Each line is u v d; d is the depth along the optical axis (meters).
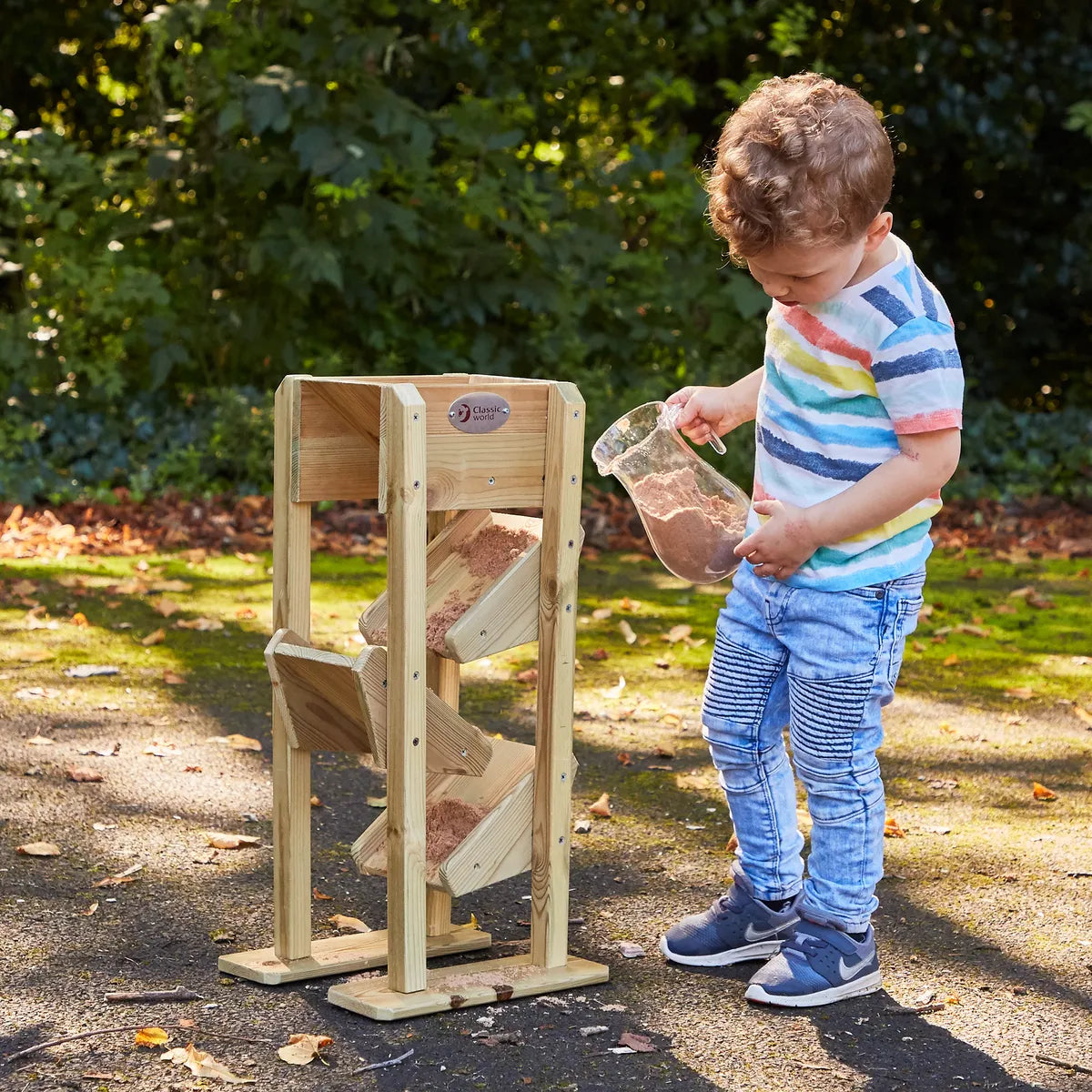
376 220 7.46
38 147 7.60
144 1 8.61
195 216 7.89
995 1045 2.19
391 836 2.24
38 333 7.51
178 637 4.74
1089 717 4.06
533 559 2.35
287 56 7.77
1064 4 9.24
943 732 3.93
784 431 2.34
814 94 2.15
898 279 2.22
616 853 3.01
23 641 4.60
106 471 7.16
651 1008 2.30
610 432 2.61
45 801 3.17
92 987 2.30
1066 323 9.71
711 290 8.16
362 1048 2.12
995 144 8.99
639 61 8.88
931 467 2.21
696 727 3.93
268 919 2.60
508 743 2.54
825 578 2.29
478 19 8.69
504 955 2.54
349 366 7.89
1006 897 2.78
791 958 2.34
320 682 2.25
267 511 6.96
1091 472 8.27
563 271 7.88
